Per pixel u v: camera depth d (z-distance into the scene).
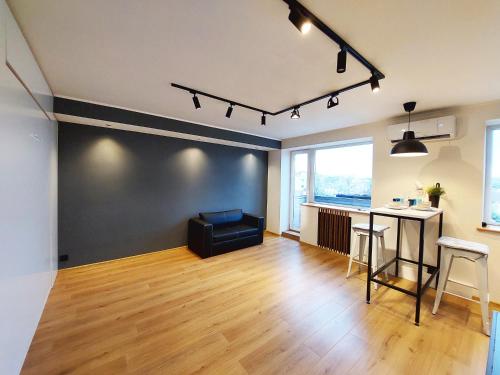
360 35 1.48
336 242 4.22
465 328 2.10
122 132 3.64
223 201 4.98
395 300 2.57
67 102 2.75
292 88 2.38
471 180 2.69
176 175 4.27
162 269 3.36
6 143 1.31
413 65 1.86
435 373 1.61
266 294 2.68
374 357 1.75
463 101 2.63
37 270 1.98
